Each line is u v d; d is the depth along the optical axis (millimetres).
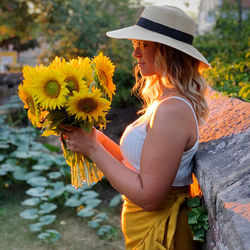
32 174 4352
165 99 1404
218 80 2834
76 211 3916
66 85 1440
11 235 3439
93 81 1567
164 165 1329
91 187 4266
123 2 7199
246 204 1044
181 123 1355
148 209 1383
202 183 1380
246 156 1311
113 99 6156
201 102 1536
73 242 3324
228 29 5582
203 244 1505
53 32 7211
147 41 1520
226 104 2039
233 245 959
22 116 6438
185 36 1483
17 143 4961
